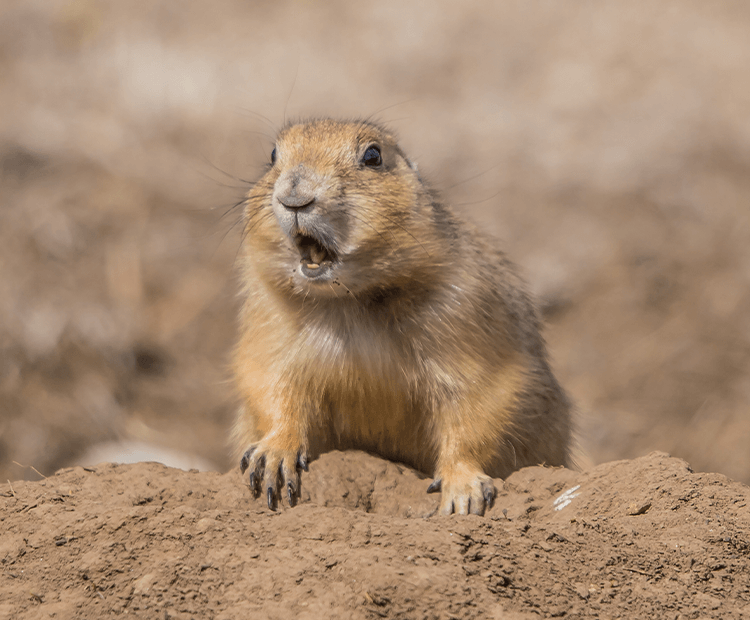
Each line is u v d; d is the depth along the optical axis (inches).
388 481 228.7
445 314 237.9
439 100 825.5
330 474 226.4
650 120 807.7
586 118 807.1
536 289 639.1
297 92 813.2
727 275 658.8
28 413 520.4
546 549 177.8
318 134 245.9
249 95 807.1
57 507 197.5
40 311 569.6
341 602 157.6
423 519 188.9
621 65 891.4
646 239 685.3
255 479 219.9
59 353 554.9
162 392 560.4
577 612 162.1
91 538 181.8
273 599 160.6
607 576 173.0
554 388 286.4
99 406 536.1
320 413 245.9
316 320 239.9
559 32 949.2
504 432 241.3
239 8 978.1
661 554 179.6
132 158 713.6
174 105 789.2
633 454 541.6
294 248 229.8
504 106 820.0
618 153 763.4
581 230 681.6
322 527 181.3
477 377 239.3
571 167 745.6
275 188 226.8
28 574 173.5
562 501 209.2
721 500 194.9
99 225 646.5
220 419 551.5
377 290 236.7
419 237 235.9
